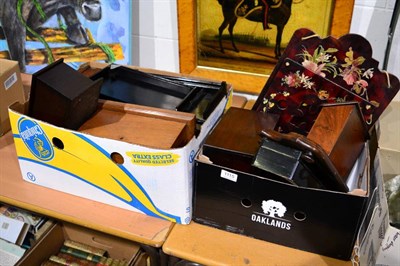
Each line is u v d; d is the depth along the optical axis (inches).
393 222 46.8
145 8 64.1
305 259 43.2
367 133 48.6
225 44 61.2
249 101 64.4
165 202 45.1
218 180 43.0
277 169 39.8
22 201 48.7
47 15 64.6
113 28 63.7
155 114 46.8
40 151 47.5
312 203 40.6
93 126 46.1
